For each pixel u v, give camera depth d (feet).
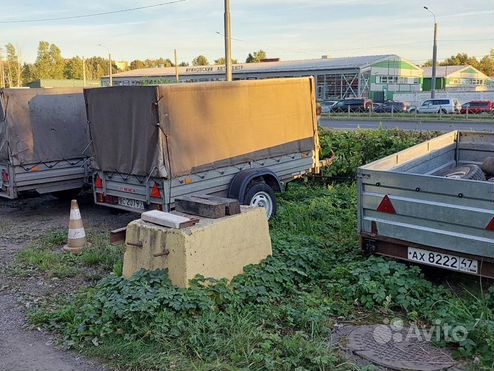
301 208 30.78
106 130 28.78
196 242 17.71
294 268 20.10
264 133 31.30
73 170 35.29
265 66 201.87
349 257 21.67
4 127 32.19
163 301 16.47
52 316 17.61
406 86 202.80
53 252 25.50
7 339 16.37
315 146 35.65
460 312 16.24
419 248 18.99
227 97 28.78
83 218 32.96
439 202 18.24
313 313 16.62
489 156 28.94
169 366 14.07
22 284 21.20
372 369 13.65
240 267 19.36
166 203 26.27
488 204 17.11
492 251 17.17
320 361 13.87
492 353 14.19
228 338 15.24
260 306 17.43
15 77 331.57
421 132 46.09
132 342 15.25
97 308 16.85
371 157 41.01
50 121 33.94
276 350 14.64
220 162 28.58
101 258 23.79
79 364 14.71
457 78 255.29
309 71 190.08
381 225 19.90
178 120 26.50
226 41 68.95
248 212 19.88
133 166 27.50
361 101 151.02
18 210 35.99
